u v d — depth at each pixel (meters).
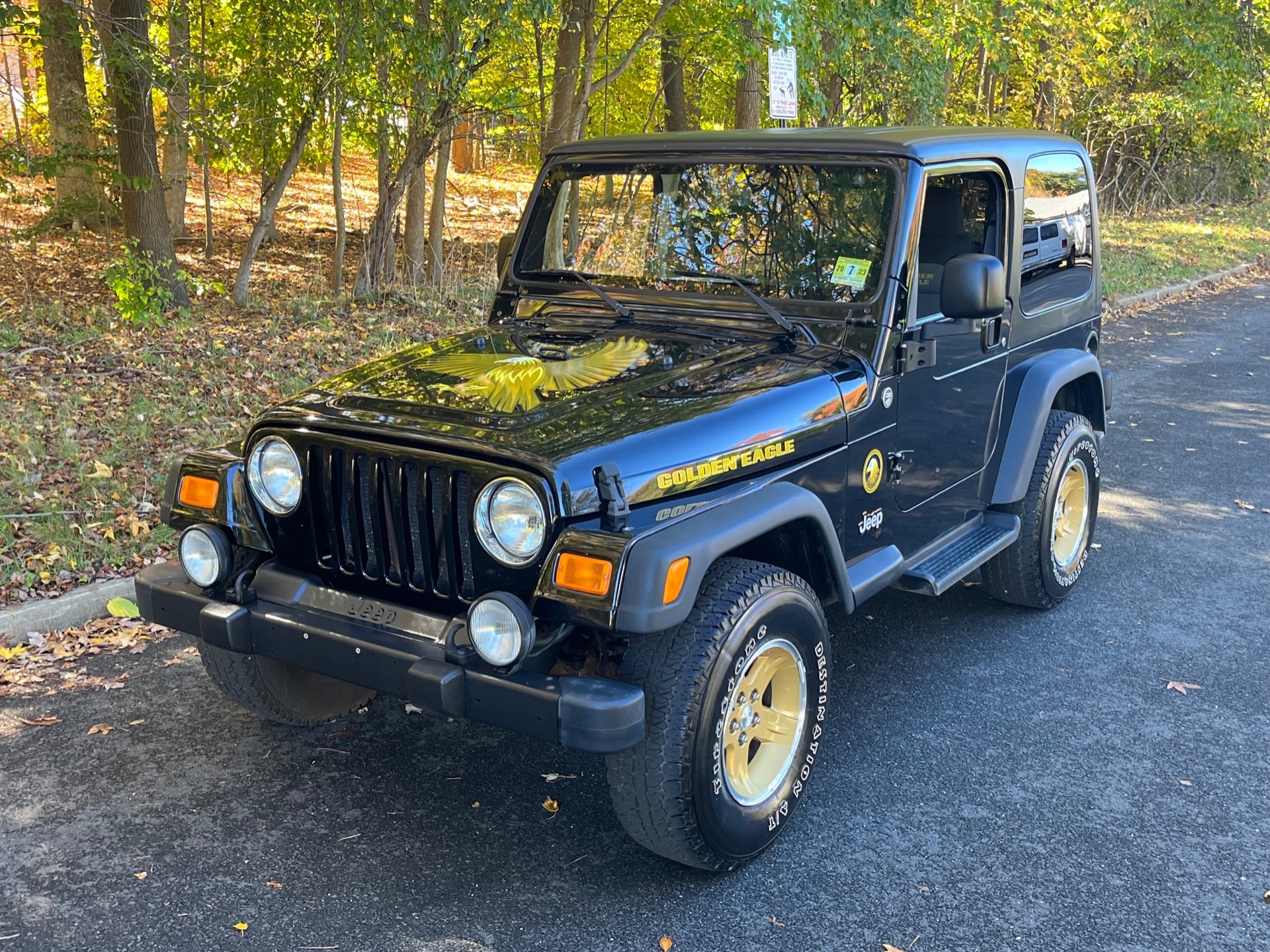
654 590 2.72
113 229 15.93
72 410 7.20
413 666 2.89
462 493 2.96
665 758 2.91
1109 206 27.03
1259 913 3.09
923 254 4.01
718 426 3.15
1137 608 5.27
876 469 3.77
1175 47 23.17
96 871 3.18
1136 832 3.47
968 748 3.98
